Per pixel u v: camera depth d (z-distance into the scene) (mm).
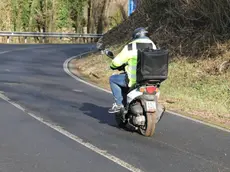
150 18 28875
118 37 31875
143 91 10500
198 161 9031
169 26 25797
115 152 9312
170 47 23797
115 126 11766
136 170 8188
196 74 20094
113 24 75438
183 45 23156
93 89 18422
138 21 30781
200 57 21344
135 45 10844
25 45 44656
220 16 20906
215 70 19828
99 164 8414
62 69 25281
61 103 14602
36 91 16672
